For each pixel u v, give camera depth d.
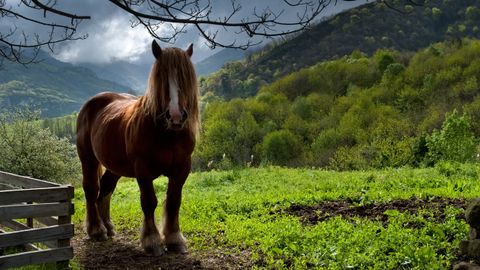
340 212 7.98
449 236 5.93
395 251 5.47
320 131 59.84
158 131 5.75
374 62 81.88
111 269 5.82
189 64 5.58
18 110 18.89
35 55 4.98
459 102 56.28
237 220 7.98
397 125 52.09
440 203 7.78
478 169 12.54
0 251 6.30
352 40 141.12
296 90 79.88
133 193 14.13
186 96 5.45
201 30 4.38
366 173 14.03
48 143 18.89
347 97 66.50
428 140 21.50
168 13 4.32
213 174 16.12
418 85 67.44
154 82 5.57
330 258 5.50
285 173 15.82
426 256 5.10
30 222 6.44
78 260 6.13
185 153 6.00
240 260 5.93
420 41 135.25
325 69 81.50
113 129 6.61
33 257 5.26
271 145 54.00
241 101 67.44
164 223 6.39
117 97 7.62
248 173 16.02
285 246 6.16
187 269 5.71
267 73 139.75
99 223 7.27
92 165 7.39
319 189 11.55
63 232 5.46
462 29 133.75
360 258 5.30
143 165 5.98
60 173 19.20
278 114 65.44
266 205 9.41
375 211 7.78
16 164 18.33
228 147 52.62
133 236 7.48
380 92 67.00
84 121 7.57
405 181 11.06
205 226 7.83
